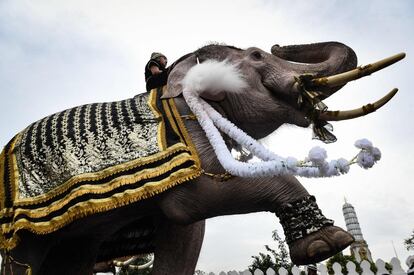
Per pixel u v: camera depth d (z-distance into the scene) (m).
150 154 2.75
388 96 2.79
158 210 3.04
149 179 2.64
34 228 2.65
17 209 2.75
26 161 2.98
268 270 7.54
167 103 3.07
